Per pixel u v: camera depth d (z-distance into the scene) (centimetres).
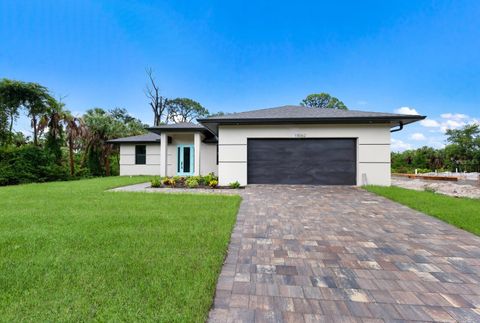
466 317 201
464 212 533
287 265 293
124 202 645
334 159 1031
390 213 552
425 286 248
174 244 345
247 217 518
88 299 213
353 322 192
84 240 359
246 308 209
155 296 218
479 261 307
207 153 1670
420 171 2364
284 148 1053
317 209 592
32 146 1463
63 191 852
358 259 311
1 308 200
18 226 429
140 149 1850
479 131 2797
